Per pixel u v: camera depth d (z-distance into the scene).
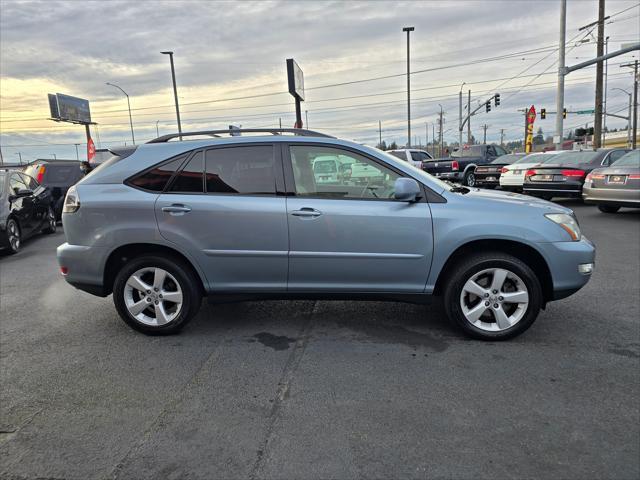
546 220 3.78
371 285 3.91
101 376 3.40
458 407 2.89
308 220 3.80
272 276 3.94
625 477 2.25
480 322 3.91
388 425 2.71
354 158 3.90
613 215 11.03
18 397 3.13
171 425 2.77
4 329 4.41
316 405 2.95
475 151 21.28
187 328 4.32
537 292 3.77
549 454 2.43
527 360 3.52
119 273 4.04
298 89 16.80
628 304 4.73
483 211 3.78
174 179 3.96
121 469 2.39
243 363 3.57
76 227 4.02
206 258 3.92
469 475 2.29
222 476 2.32
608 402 2.91
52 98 50.97
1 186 8.58
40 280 6.36
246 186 3.90
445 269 3.94
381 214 3.78
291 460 2.43
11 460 2.48
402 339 3.97
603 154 12.20
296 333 4.14
